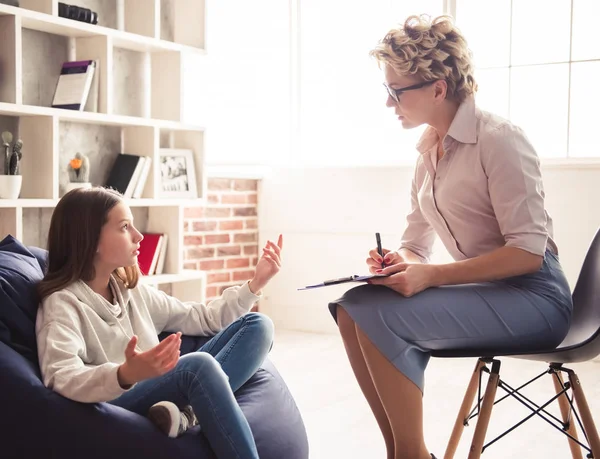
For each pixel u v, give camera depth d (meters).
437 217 2.47
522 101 4.74
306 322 5.54
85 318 2.12
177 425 1.99
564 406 2.50
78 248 2.17
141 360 1.80
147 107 4.51
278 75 5.55
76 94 3.86
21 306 2.12
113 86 4.30
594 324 2.37
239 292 2.56
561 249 4.57
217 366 2.01
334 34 5.36
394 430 2.14
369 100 5.27
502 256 2.23
